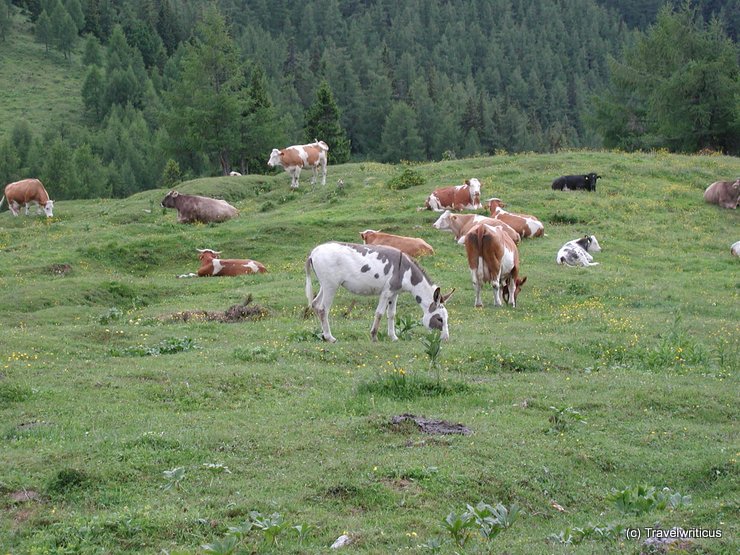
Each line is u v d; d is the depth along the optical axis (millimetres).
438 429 12102
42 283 25156
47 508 9594
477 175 39344
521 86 147250
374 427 12031
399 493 10016
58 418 12609
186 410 13352
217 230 32562
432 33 170375
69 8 149750
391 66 145500
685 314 21719
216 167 97125
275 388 14438
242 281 25984
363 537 8922
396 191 37719
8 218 39969
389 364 16141
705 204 34906
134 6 162625
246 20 171000
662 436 12453
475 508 8719
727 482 10781
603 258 28078
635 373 16078
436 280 24906
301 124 113375
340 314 21125
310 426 12227
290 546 8688
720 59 58625
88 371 15273
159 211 39625
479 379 15430
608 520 9727
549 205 33812
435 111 115625
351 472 10500
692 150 60000
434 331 15695
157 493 9953
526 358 16797
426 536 9062
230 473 10531
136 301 24312
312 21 168375
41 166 102625
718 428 12938
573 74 159125
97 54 142625
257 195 42969
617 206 34094
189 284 25906
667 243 30125
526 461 11164
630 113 66938
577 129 146375
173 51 156625
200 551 8562
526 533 9328
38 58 142875
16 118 124562
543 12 182375
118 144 111500
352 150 116000
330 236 31219
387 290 17516
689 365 16938
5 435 11797
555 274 25594
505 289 23094
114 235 33312
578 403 13766
